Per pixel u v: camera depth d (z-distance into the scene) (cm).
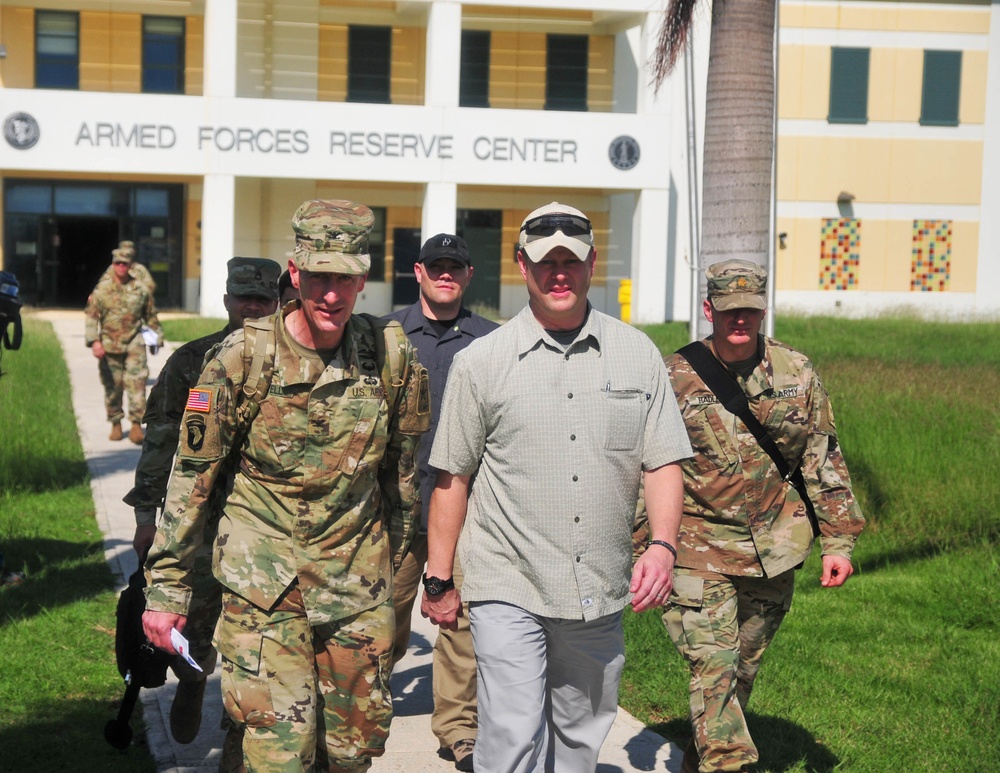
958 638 694
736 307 427
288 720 361
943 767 509
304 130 3019
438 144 3067
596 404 375
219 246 3003
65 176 3183
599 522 375
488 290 3441
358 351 374
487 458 384
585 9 3053
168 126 2983
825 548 445
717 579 438
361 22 3306
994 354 1995
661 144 3131
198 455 368
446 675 509
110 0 3141
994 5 3441
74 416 1438
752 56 853
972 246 3488
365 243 368
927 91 3450
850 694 597
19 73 3184
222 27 2973
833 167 3441
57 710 547
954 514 912
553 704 395
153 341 1296
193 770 484
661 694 598
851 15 3412
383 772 493
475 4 3102
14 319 675
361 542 378
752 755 418
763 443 438
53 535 880
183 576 375
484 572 380
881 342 2216
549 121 3100
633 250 3216
